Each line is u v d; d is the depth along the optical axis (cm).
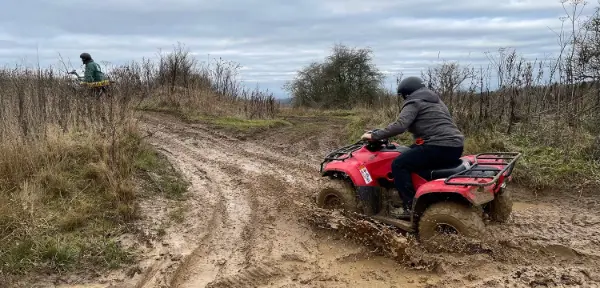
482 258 477
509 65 1043
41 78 898
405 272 479
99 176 665
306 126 1355
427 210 500
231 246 544
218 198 715
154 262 496
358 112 1925
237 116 1416
